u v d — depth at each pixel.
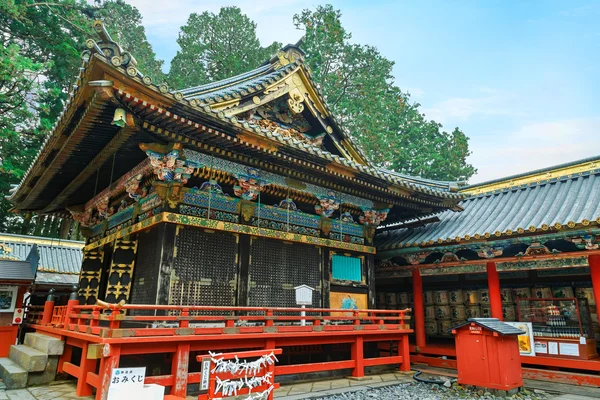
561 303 14.44
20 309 14.83
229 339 9.39
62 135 10.27
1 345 14.22
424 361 15.17
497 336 10.31
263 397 7.45
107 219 15.01
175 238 10.59
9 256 20.70
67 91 30.70
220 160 11.29
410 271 16.59
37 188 14.34
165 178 10.29
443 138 43.12
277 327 10.27
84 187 14.55
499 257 14.20
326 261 14.01
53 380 10.27
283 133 13.30
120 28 41.44
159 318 8.27
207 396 6.55
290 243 13.17
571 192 14.56
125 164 11.97
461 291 17.50
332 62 35.12
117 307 7.76
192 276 10.70
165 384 8.29
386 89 38.75
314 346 13.16
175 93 8.38
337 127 14.32
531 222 13.35
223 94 11.62
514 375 10.39
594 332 13.95
